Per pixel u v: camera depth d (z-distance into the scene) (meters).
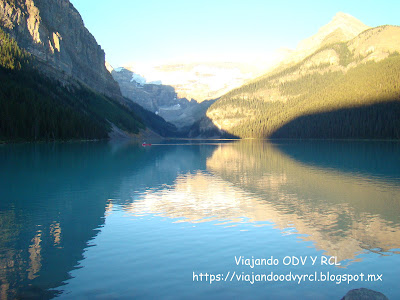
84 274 15.46
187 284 14.62
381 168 55.00
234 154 92.88
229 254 17.88
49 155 76.38
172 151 108.12
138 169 55.03
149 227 22.56
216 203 29.81
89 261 16.89
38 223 23.33
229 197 32.41
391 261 17.00
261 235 20.84
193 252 18.12
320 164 62.06
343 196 32.53
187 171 53.03
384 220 23.91
